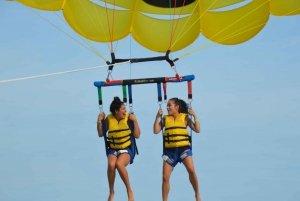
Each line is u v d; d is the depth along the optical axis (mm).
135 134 41344
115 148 40938
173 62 45000
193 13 51312
